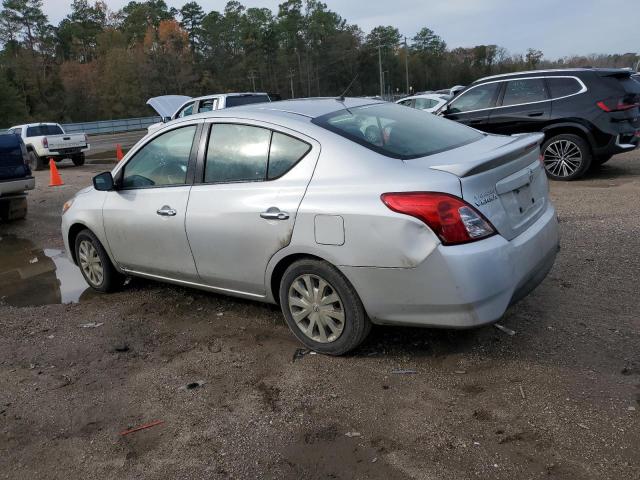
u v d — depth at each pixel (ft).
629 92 28.22
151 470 9.04
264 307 15.35
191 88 286.87
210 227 13.26
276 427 9.89
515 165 11.51
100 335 14.43
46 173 59.62
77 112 265.54
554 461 8.45
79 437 10.09
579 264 16.63
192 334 14.06
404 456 8.86
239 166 13.06
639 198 24.23
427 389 10.64
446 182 10.21
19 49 279.90
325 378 11.35
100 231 16.55
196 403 10.87
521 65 387.34
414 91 366.63
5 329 15.24
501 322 13.10
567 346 11.77
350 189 11.01
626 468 8.18
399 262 10.39
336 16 323.16
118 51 267.39
